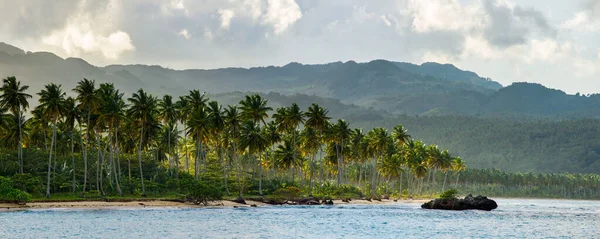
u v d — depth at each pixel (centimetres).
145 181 15150
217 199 14138
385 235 8456
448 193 15288
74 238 7262
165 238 7525
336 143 19850
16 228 8069
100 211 11244
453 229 9438
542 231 9344
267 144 16962
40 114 14150
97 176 13712
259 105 16262
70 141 16525
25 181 12675
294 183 19162
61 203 12131
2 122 13038
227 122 15662
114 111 13288
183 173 17100
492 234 8806
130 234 7800
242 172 19200
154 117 16275
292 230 8825
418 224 10206
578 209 18000
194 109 16050
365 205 16662
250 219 10431
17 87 12825
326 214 12200
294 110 17250
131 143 16600
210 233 8144
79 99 12850
